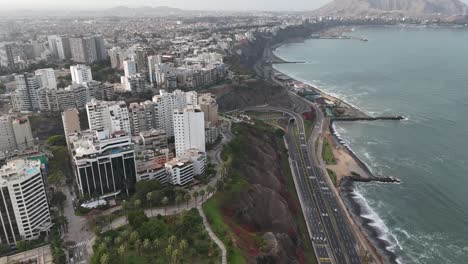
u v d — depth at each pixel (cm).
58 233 19975
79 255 18425
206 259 17938
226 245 18950
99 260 16538
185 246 17675
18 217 19000
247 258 18362
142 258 17588
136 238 18175
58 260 17600
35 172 19325
